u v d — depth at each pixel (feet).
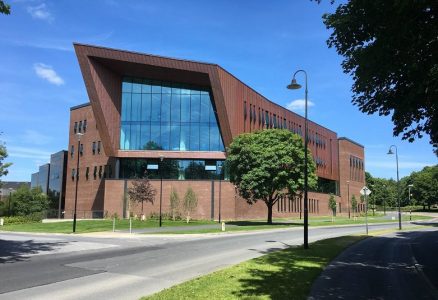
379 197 446.19
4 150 122.83
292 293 32.45
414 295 34.94
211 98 195.93
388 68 38.17
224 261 54.24
